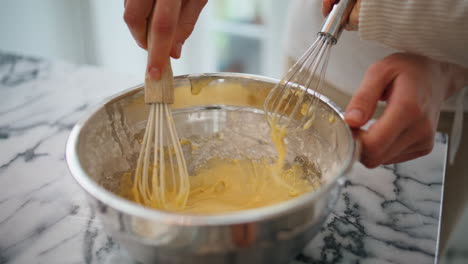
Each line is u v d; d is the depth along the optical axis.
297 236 0.45
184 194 0.69
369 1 0.61
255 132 0.76
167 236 0.42
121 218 0.42
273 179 0.74
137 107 0.69
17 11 1.75
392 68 0.60
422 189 0.70
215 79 0.72
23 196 0.69
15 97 1.02
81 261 0.57
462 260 1.49
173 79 0.64
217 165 0.81
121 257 0.57
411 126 0.58
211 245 0.42
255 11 1.88
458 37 0.57
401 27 0.60
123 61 2.25
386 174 0.74
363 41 0.89
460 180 0.98
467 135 0.94
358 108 0.57
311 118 0.65
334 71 0.97
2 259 0.57
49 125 0.90
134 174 0.71
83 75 1.14
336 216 0.65
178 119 0.75
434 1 0.56
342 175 0.45
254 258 0.45
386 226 0.62
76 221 0.64
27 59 1.23
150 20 0.60
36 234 0.61
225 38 2.01
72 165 0.48
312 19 0.95
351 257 0.57
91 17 2.12
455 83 0.71
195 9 0.68
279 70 1.90
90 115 0.59
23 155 0.80
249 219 0.40
